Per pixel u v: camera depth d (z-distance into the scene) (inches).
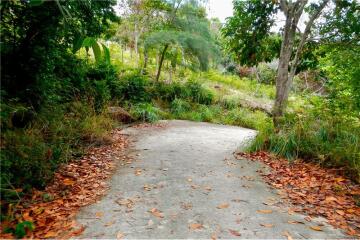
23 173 146.9
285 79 269.1
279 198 153.4
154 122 395.9
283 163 210.8
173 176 183.3
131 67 594.2
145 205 139.9
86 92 333.4
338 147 197.3
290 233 117.1
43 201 140.2
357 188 164.9
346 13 271.6
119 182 171.3
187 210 135.5
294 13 262.7
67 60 301.3
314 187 167.6
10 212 122.2
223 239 111.3
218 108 545.6
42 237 110.1
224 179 180.7
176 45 523.8
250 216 131.0
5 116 153.2
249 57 331.9
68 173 177.6
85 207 136.6
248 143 255.1
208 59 570.9
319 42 292.2
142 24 581.0
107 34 327.3
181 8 561.6
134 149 251.6
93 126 265.1
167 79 607.8
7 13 173.8
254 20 304.0
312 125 233.0
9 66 195.0
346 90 285.3
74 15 204.7
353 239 114.5
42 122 210.5
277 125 253.9
